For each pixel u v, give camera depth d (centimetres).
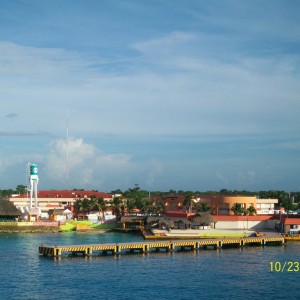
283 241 16350
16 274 10906
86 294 9275
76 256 13375
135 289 9662
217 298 9056
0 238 18188
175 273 11125
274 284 10112
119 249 13888
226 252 14325
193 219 19912
